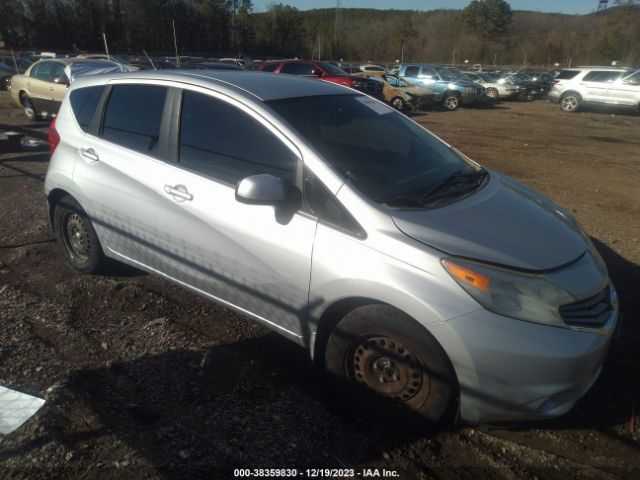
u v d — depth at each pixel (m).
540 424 3.00
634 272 5.11
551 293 2.66
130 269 4.75
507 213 3.16
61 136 4.45
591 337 2.68
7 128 11.91
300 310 3.10
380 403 2.92
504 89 26.42
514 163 10.77
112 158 3.97
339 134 3.41
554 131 15.91
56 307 4.09
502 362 2.56
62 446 2.71
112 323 3.89
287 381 3.31
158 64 21.77
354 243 2.84
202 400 3.10
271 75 4.11
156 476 2.54
